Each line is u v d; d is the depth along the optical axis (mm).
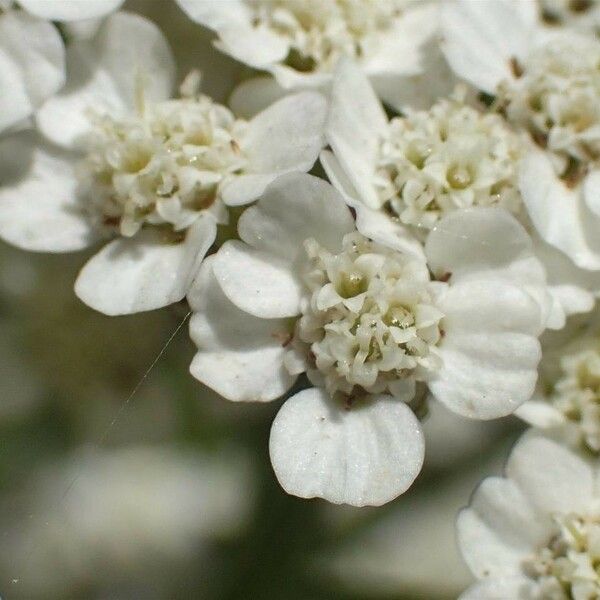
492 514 67
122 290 66
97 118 68
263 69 69
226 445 77
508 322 65
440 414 79
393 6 71
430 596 77
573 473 67
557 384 68
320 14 70
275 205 65
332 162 67
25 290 77
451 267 66
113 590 82
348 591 74
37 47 66
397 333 65
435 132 68
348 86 67
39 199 67
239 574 73
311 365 65
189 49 71
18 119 66
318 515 73
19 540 79
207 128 67
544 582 66
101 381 77
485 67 69
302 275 65
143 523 83
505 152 68
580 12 73
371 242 66
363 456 65
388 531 79
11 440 78
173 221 66
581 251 67
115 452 83
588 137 68
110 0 67
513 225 65
